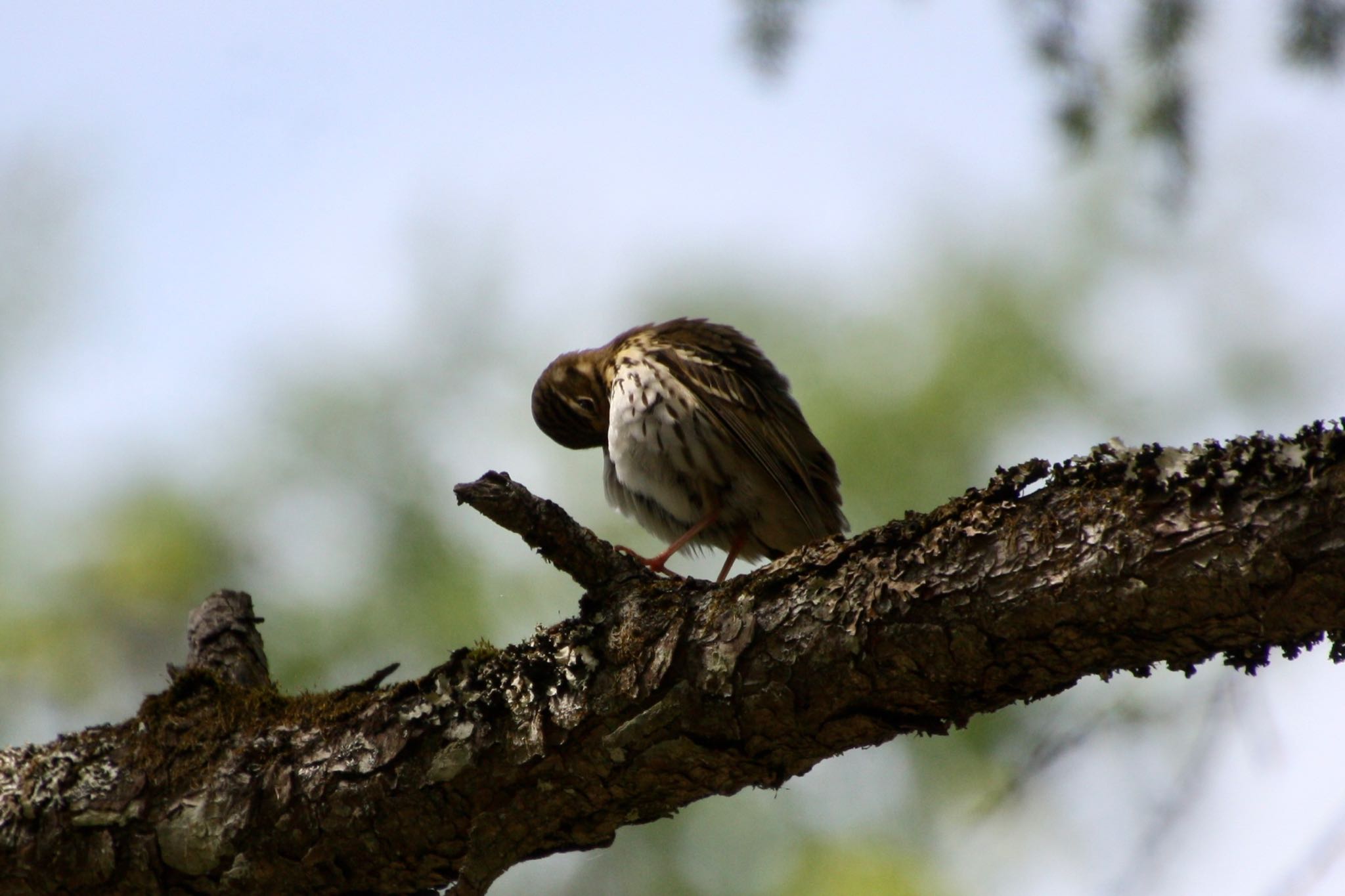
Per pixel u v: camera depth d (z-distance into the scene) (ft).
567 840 28.14
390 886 29.04
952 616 23.24
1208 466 21.38
